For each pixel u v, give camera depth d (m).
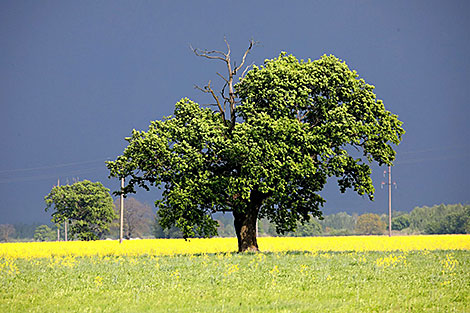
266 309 60.12
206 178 127.69
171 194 127.06
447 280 80.56
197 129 132.25
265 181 128.50
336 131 127.38
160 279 83.56
